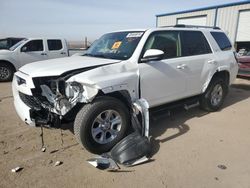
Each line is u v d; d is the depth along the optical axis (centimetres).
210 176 322
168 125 492
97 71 360
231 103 666
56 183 306
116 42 461
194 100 535
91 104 353
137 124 388
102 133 372
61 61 425
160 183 308
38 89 377
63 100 355
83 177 319
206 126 490
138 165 346
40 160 356
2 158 360
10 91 812
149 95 426
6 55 1009
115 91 379
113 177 319
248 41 1716
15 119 520
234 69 610
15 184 304
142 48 417
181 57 483
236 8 1744
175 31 485
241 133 458
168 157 368
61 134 441
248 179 317
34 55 1067
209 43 551
